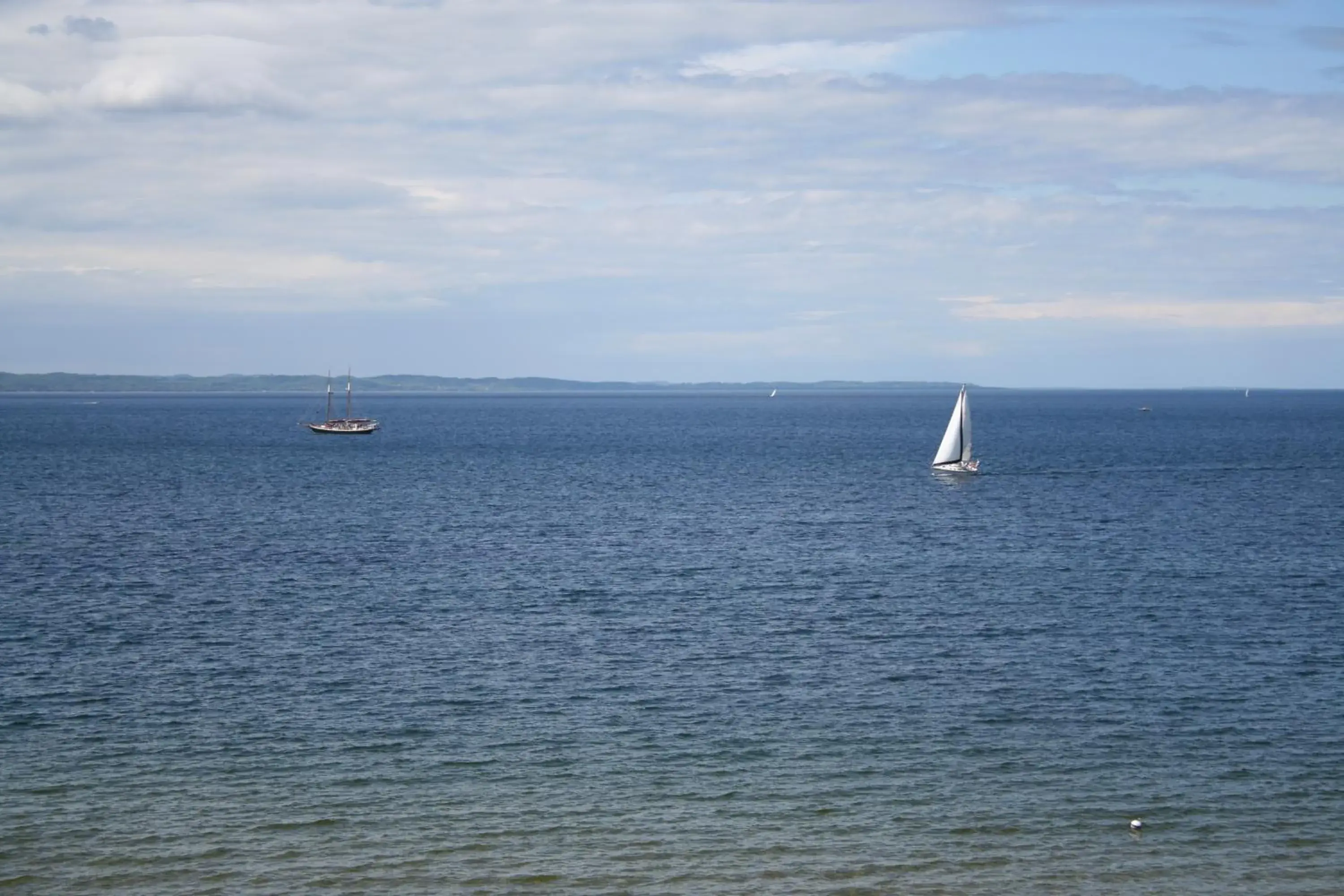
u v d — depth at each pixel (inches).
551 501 4817.9
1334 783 1535.4
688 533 3821.4
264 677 1990.7
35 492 5083.7
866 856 1338.6
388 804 1466.5
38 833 1376.7
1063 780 1544.0
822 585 2854.3
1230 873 1304.1
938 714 1804.9
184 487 5374.0
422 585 2847.0
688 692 1918.1
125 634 2293.3
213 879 1282.0
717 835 1387.8
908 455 7677.2
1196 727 1747.0
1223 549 3422.7
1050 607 2573.8
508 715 1802.4
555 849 1353.3
